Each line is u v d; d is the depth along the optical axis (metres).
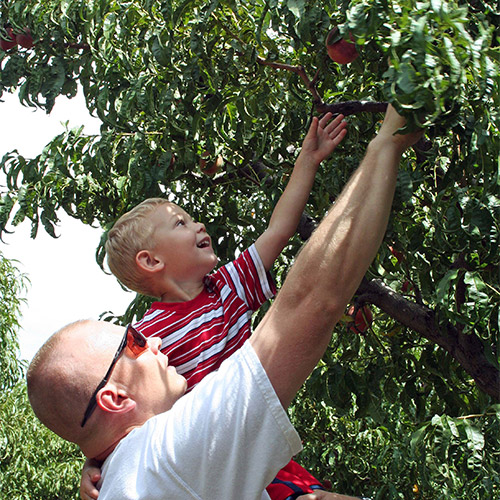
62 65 3.93
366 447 5.52
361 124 3.15
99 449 1.40
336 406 3.44
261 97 3.21
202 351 1.74
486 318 2.60
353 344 4.26
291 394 1.18
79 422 1.38
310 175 2.00
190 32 3.13
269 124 3.41
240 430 1.15
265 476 1.16
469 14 2.17
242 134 3.26
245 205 4.32
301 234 3.60
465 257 2.86
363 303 3.55
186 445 1.18
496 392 3.28
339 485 5.56
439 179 3.17
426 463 3.00
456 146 2.60
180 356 1.74
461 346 3.36
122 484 1.23
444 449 2.80
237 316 1.85
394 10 1.52
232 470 1.15
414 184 3.00
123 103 3.28
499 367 2.67
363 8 1.55
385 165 1.28
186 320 1.80
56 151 3.58
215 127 3.23
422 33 1.39
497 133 2.16
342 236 1.20
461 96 1.57
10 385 11.27
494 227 2.32
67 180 3.70
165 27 3.04
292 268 1.21
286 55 3.69
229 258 3.64
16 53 4.14
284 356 1.17
